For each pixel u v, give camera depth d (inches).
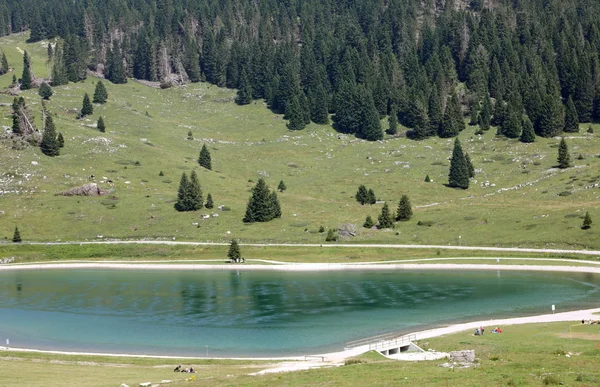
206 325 4352.9
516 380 2174.0
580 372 2288.4
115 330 4274.1
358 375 2463.1
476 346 3174.2
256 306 4943.4
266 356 3462.1
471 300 4877.0
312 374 2576.3
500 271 6087.6
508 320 4030.5
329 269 6643.7
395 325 4160.9
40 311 4963.1
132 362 3262.8
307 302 5034.5
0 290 5871.1
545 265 6043.3
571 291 5064.0
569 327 3639.3
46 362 3255.4
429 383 2214.6
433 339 3516.2
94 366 3139.8
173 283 6072.8
